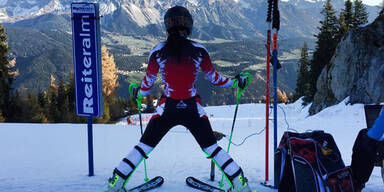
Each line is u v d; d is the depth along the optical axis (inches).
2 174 157.4
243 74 117.7
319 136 114.7
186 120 102.2
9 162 197.0
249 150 263.4
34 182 139.9
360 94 677.9
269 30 132.7
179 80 100.3
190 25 105.2
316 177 99.5
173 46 99.9
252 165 187.3
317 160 104.0
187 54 100.2
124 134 412.5
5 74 1387.8
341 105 705.0
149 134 103.6
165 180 146.4
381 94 629.3
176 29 102.8
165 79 101.6
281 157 120.3
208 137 103.2
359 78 687.1
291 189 107.0
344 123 580.4
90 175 153.9
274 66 132.3
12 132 382.9
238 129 550.9
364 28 692.7
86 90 148.5
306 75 1898.4
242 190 101.6
